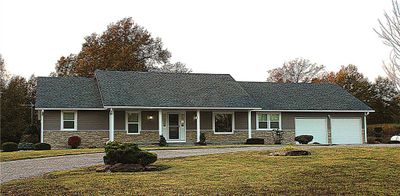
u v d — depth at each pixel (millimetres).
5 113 42312
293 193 10273
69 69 50562
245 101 32375
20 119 43281
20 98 44906
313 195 10055
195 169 14258
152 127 31438
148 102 30172
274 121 34281
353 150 18766
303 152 17453
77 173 14039
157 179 12438
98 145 30328
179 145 30250
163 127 31766
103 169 14320
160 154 19969
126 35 50781
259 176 12586
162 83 33594
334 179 11922
